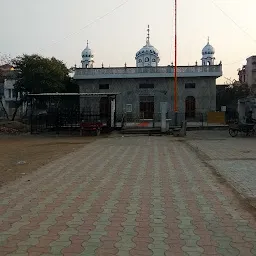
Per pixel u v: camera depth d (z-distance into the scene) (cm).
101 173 996
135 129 2809
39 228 538
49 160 1266
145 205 664
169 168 1063
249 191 752
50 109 3159
